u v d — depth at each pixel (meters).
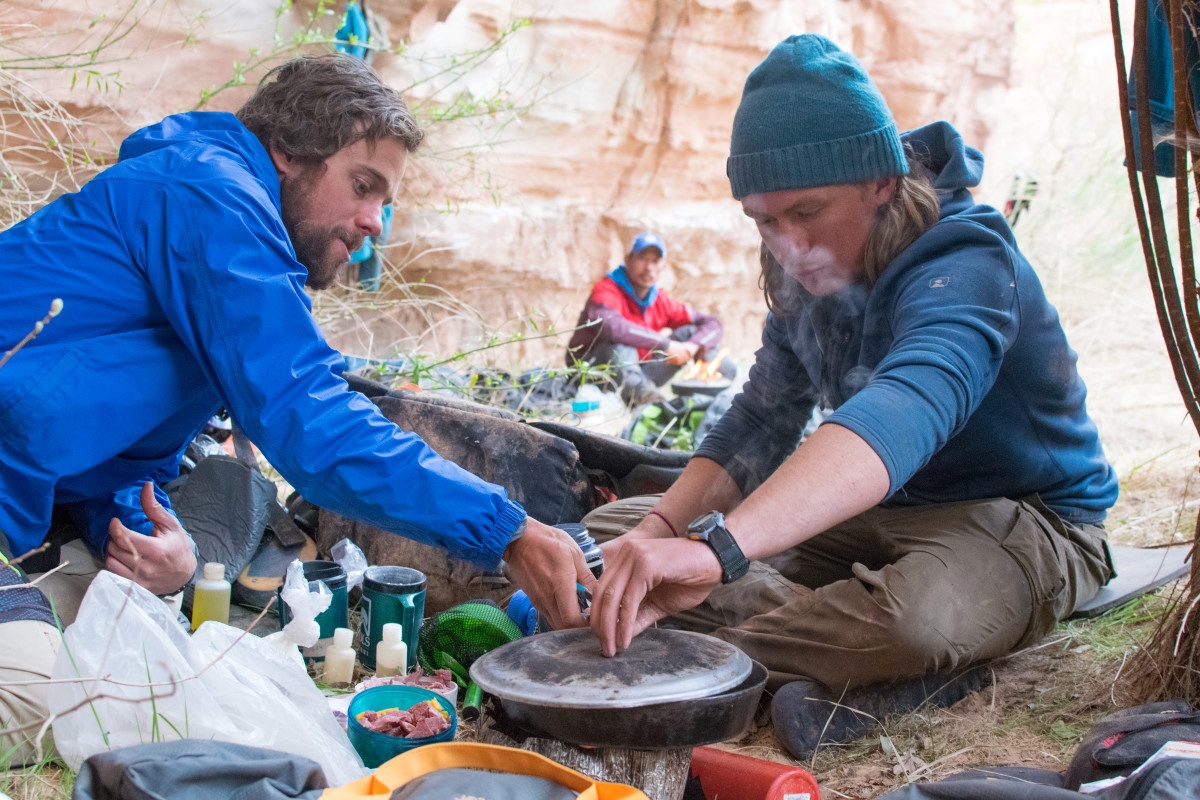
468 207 7.18
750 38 8.20
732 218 9.00
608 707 1.66
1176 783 1.66
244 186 2.11
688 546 1.96
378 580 2.66
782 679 2.50
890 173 2.43
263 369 2.03
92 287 2.11
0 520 2.12
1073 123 11.39
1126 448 5.67
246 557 2.90
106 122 5.33
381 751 2.07
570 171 7.87
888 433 2.09
